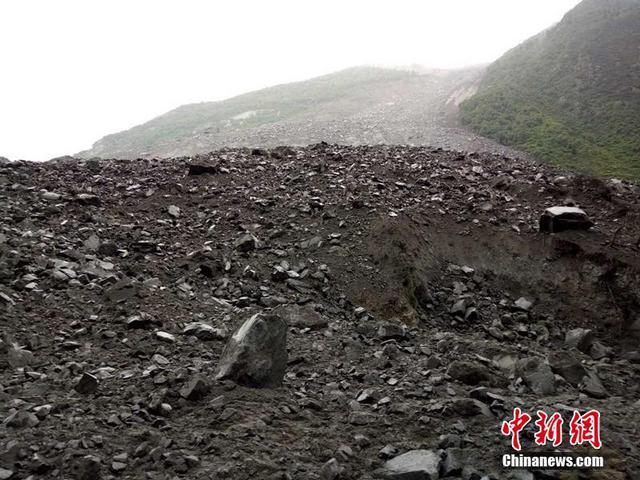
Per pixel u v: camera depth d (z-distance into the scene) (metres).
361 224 10.88
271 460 4.15
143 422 4.52
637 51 47.56
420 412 5.32
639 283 9.46
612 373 7.61
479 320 9.20
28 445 3.89
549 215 11.05
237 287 8.61
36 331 6.13
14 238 8.64
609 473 4.33
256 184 13.55
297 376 6.20
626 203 12.48
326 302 8.78
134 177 13.78
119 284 7.45
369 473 4.25
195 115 75.31
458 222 11.56
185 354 6.12
